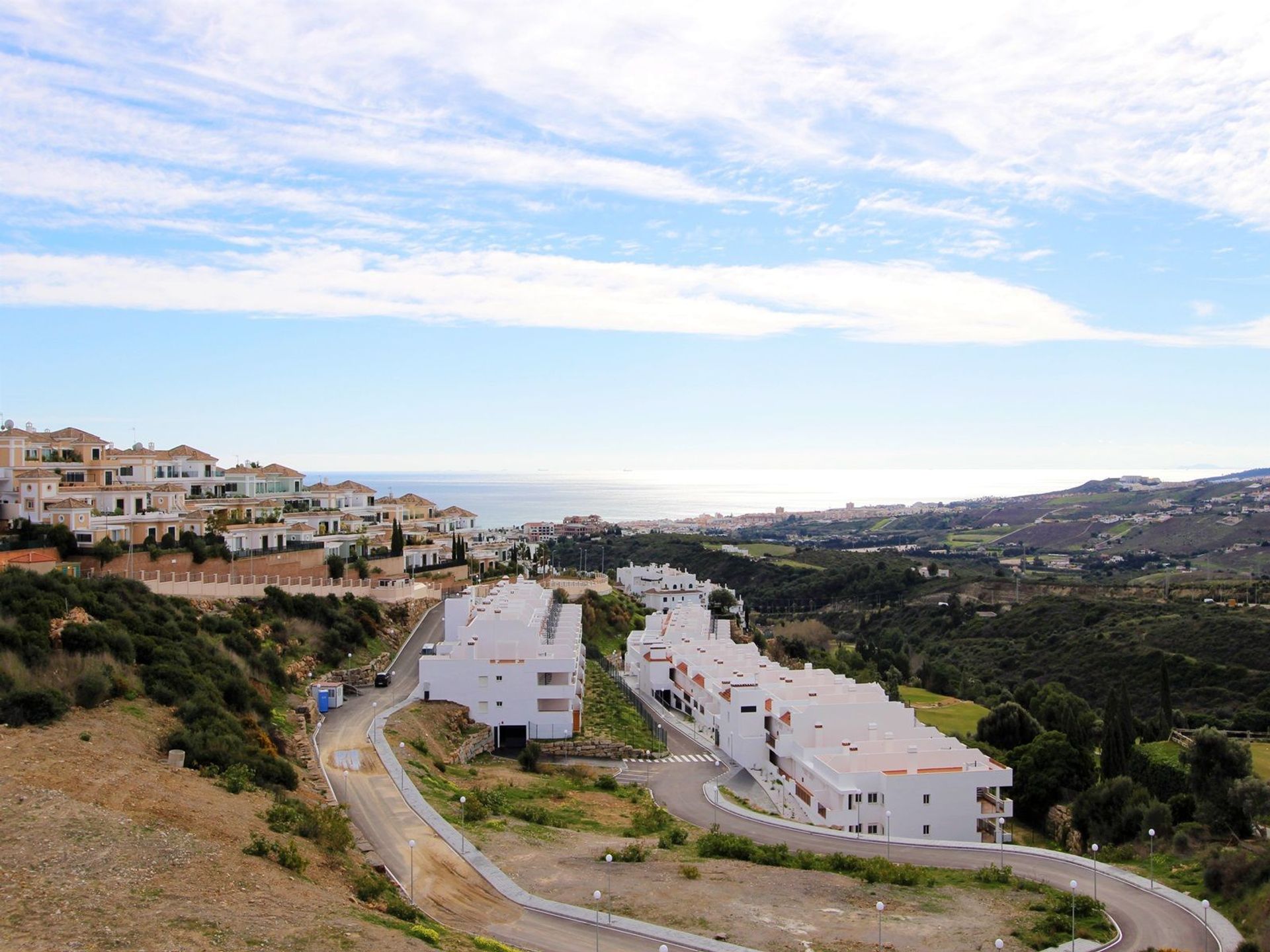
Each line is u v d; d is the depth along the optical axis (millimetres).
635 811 76500
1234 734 120750
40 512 105000
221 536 119000
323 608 109375
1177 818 81625
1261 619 180750
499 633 101312
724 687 103562
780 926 49594
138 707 64312
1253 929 52656
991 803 81375
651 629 153125
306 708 83062
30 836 41312
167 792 50781
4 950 31359
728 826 73750
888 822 72062
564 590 176500
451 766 81312
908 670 178250
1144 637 186875
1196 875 63844
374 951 36188
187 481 137750
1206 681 157750
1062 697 127250
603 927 47688
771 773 93062
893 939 48594
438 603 140500
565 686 98938
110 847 41531
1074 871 63312
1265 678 151875
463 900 49906
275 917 37719
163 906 36719
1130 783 84500
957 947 48156
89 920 34438
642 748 100000
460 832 59594
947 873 61281
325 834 51875
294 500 154750
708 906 51688
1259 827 74438
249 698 74938
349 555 138000
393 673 105375
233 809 51281
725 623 170875
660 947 42938
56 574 80000
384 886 47344
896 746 83125
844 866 61031
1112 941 50500
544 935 46406
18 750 52406
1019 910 54125
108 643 69688
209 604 97312
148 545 105688
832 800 77625
